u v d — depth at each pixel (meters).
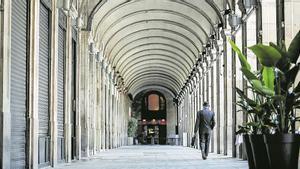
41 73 17.78
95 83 32.25
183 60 54.50
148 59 56.94
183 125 67.88
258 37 20.48
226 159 23.47
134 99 92.56
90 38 28.97
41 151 17.39
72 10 23.69
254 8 21.34
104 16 32.69
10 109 13.83
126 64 56.09
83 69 27.52
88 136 27.80
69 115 22.31
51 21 19.08
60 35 21.42
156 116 94.19
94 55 31.92
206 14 32.97
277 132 10.33
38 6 16.23
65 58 22.22
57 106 20.48
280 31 16.31
